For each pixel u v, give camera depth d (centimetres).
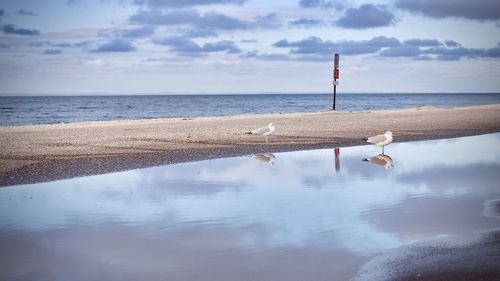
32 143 2453
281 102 14850
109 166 1809
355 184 1455
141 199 1287
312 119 4206
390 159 1958
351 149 2295
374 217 1072
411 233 945
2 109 10038
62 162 1884
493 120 3984
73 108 10525
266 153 2158
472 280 694
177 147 2309
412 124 3591
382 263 782
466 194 1291
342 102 14662
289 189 1393
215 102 15150
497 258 782
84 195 1343
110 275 768
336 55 5741
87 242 930
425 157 2017
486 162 1869
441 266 754
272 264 797
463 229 963
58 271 787
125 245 909
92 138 2678
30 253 872
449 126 3434
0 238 959
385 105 11550
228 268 784
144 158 1994
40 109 10012
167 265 804
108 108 10419
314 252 849
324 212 1127
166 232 988
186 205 1215
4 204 1243
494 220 1027
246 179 1558
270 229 998
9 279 756
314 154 2130
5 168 1753
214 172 1689
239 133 2912
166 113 8112
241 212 1138
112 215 1127
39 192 1387
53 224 1058
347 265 782
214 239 937
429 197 1261
